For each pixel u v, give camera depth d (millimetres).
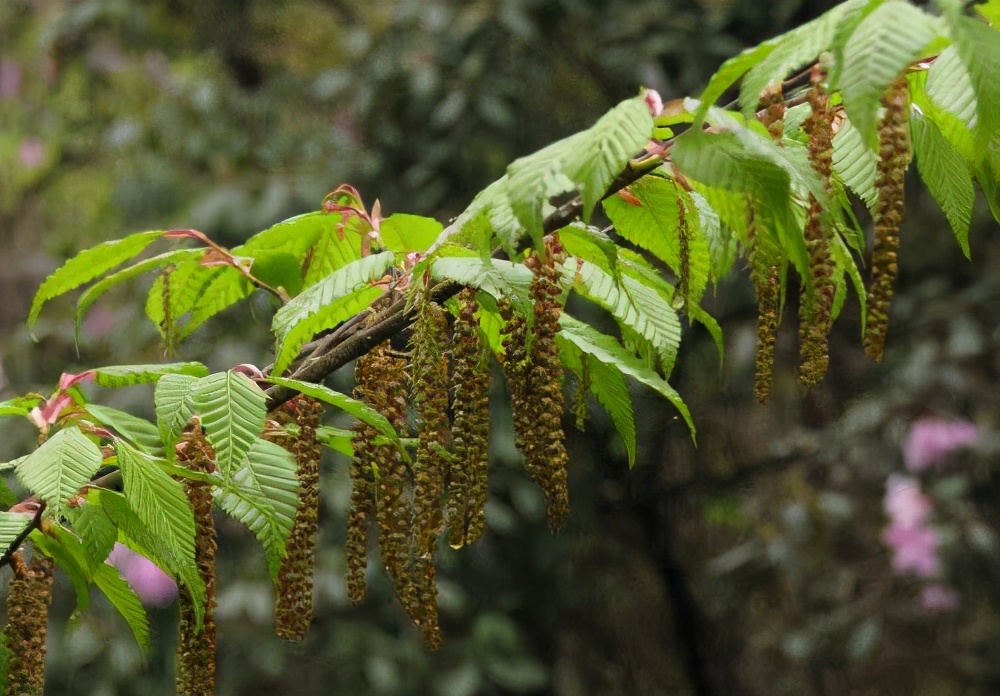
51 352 2268
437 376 948
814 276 913
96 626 2098
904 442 2480
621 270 1004
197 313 1112
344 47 2344
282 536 972
